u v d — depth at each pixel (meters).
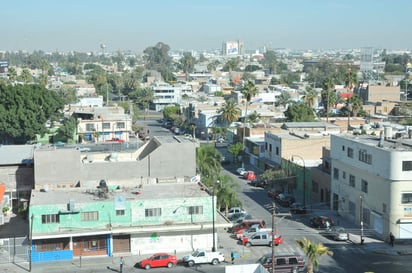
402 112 175.50
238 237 69.44
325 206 86.00
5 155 84.38
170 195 67.31
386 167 68.12
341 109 175.25
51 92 132.50
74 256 63.47
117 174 77.88
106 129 142.38
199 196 66.44
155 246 65.12
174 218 65.38
